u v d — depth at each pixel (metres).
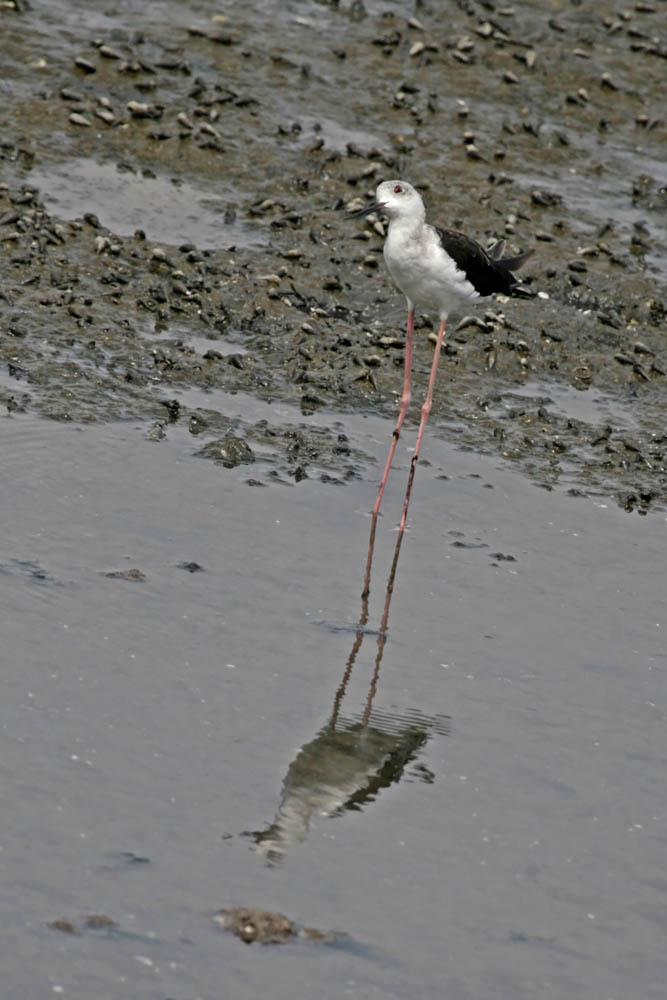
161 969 7.55
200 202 18.52
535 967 7.89
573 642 11.42
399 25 22.70
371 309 17.17
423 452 14.70
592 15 23.75
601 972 7.91
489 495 13.98
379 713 10.19
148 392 14.84
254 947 7.77
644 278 18.36
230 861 8.43
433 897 8.36
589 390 16.44
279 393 15.38
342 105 20.86
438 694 10.52
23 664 10.05
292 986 7.55
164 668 10.28
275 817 8.88
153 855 8.38
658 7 24.31
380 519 13.19
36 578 11.16
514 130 21.00
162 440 13.92
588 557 12.93
